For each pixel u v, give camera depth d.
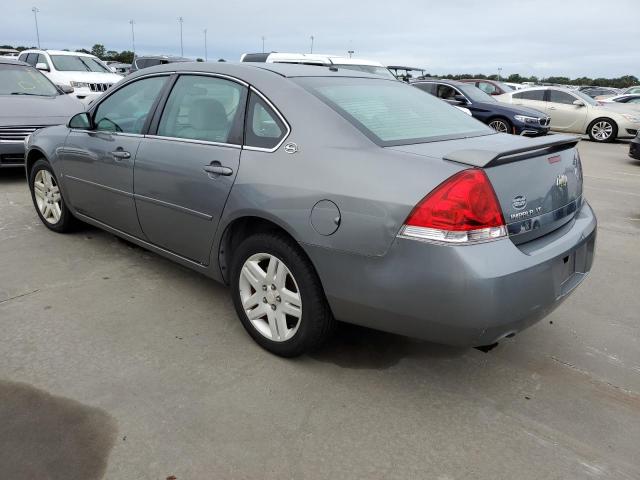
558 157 2.86
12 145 6.86
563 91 16.41
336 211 2.54
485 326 2.33
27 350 3.01
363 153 2.60
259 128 2.99
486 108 13.52
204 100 3.35
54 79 12.76
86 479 2.13
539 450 2.40
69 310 3.50
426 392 2.79
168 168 3.40
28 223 5.31
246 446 2.34
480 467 2.28
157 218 3.60
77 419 2.46
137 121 3.79
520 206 2.49
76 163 4.31
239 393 2.71
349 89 3.18
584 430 2.54
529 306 2.43
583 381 2.95
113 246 4.70
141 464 2.21
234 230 3.17
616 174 9.77
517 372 3.01
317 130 2.77
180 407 2.58
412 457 2.32
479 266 2.27
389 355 3.12
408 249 2.36
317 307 2.77
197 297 3.77
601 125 15.65
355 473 2.22
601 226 6.05
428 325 2.41
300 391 2.75
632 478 2.26
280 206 2.74
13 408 2.52
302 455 2.30
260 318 3.10
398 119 3.01
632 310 3.85
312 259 2.66
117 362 2.93
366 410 2.62
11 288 3.80
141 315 3.48
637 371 3.06
